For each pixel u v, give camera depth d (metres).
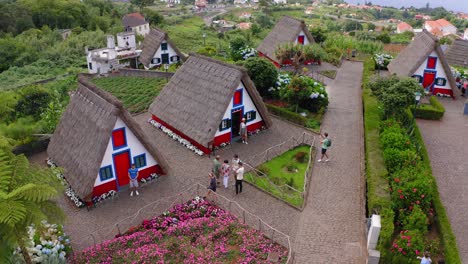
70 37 81.25
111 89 43.31
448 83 39.34
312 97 34.00
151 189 24.31
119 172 23.80
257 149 28.86
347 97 39.12
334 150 28.42
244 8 196.00
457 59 47.94
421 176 20.95
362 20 177.12
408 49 43.34
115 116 22.00
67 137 24.69
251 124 30.72
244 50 49.91
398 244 17.50
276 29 52.00
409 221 18.89
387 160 23.72
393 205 20.12
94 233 20.77
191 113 28.56
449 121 34.31
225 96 27.08
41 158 28.53
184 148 29.05
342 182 24.61
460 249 19.31
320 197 23.20
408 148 24.67
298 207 22.23
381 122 29.00
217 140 28.80
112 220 21.73
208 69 29.36
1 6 93.00
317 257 18.78
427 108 34.53
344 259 18.67
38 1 98.56
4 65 70.06
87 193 21.86
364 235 19.80
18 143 27.94
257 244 19.25
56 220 16.39
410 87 29.09
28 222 14.66
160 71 48.75
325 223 21.09
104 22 102.25
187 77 30.55
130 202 23.16
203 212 21.91
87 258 18.48
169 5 194.25
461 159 27.73
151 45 57.50
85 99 24.59
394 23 174.50
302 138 30.14
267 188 24.09
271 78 35.59
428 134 31.64
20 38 79.38
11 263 16.16
